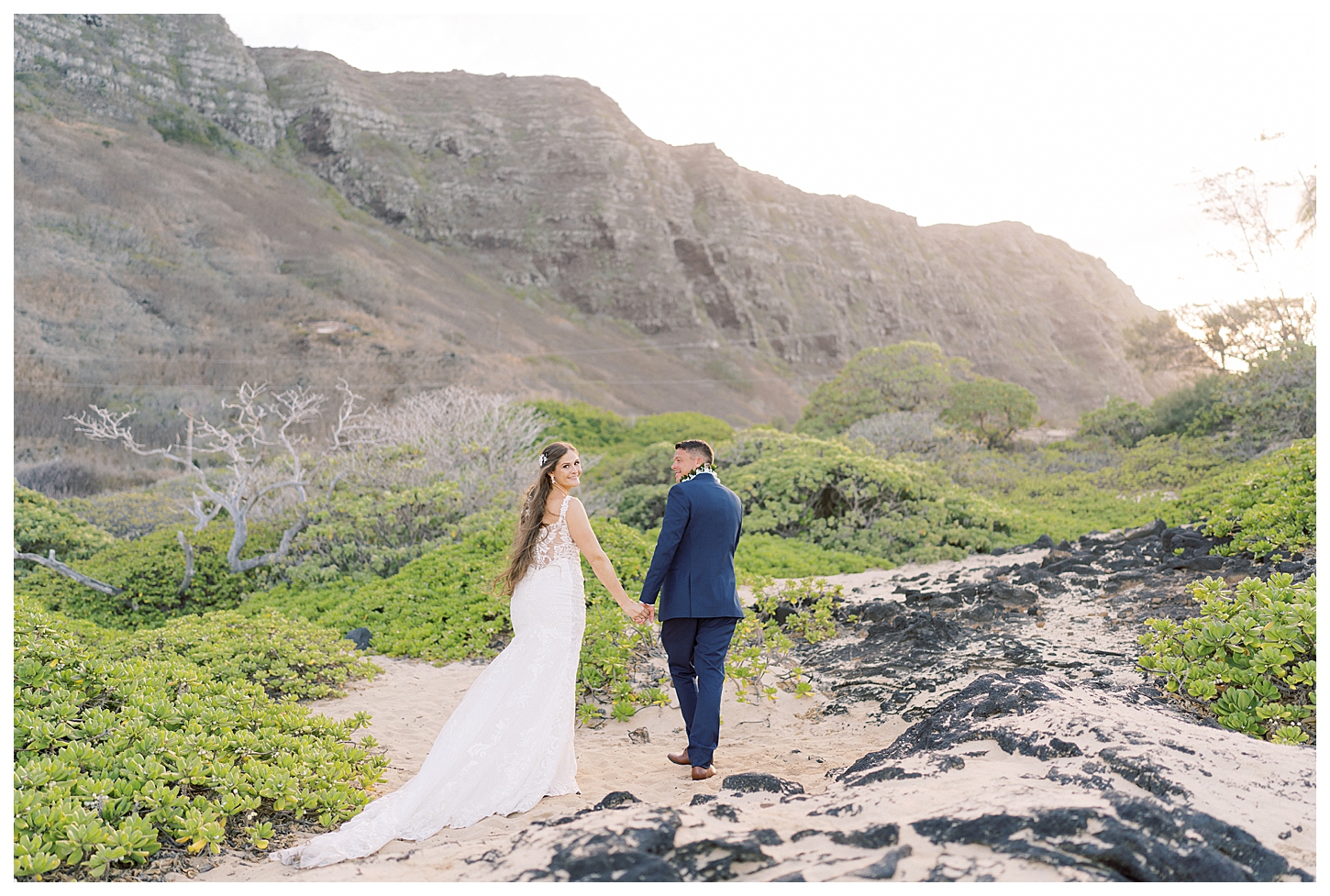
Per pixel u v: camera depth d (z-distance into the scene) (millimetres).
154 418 32500
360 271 62000
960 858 2271
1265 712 3732
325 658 6121
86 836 2984
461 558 8984
